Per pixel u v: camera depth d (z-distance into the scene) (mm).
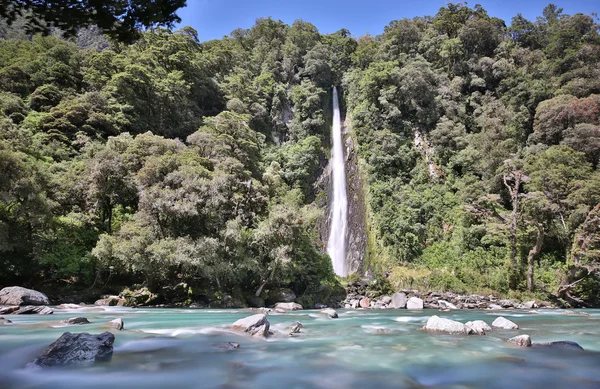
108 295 23172
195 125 47312
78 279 24422
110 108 38875
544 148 38469
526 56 56562
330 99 64875
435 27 65000
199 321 14680
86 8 5621
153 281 24328
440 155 45094
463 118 49719
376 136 46281
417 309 25719
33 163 23125
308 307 28141
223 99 57781
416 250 35375
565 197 31406
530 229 32062
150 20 6105
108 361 7773
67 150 33156
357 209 43281
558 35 58031
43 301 18453
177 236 24719
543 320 17719
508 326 13859
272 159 49500
